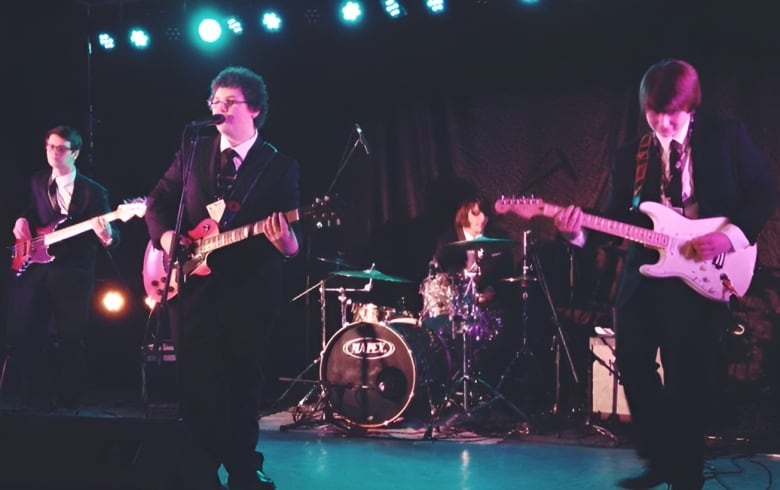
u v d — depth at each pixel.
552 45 6.32
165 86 7.26
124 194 7.43
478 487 4.01
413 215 6.70
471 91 6.55
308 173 6.98
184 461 2.68
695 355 3.38
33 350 5.98
